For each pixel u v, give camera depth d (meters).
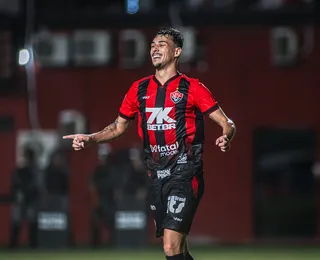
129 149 58.31
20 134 60.66
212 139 61.16
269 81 61.75
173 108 23.80
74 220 60.50
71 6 61.25
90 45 59.72
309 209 63.09
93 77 61.16
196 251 53.56
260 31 61.41
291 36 60.88
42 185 56.34
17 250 54.09
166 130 23.86
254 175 61.69
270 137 63.59
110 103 61.16
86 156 60.75
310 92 61.91
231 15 60.44
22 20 59.22
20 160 60.53
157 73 24.20
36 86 60.72
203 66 61.16
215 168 61.31
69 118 60.59
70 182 60.72
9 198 60.28
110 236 58.03
